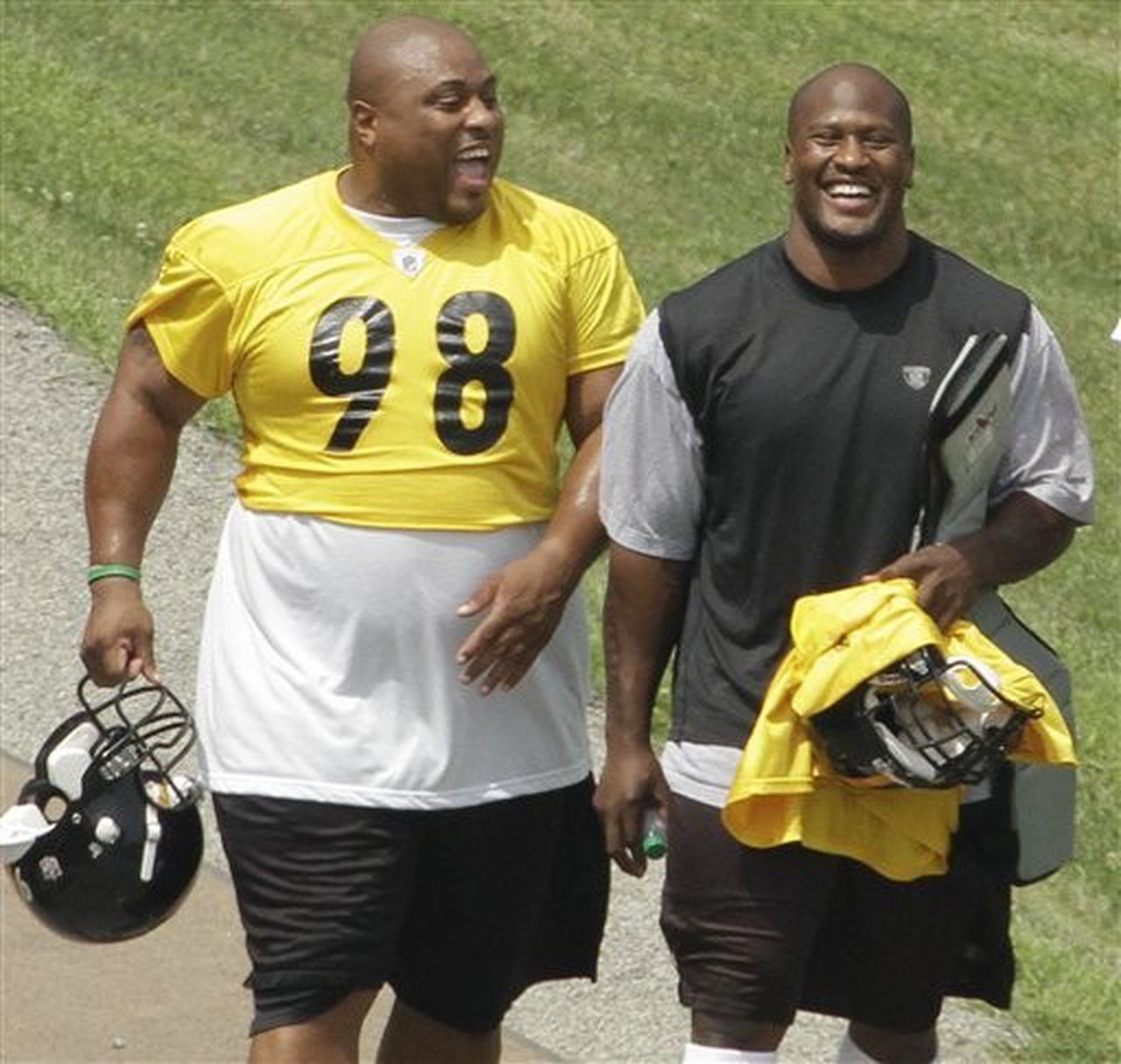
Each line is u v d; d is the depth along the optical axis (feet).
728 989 53.72
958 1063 67.82
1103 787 80.64
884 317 51.78
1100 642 89.45
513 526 55.72
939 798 52.75
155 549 90.07
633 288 57.57
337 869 55.06
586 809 58.44
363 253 55.16
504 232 56.03
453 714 55.36
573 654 57.26
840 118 51.21
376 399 54.85
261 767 55.26
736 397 51.78
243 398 56.13
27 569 88.89
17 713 81.71
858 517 52.01
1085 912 75.51
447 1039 58.80
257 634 55.83
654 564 53.72
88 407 98.02
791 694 51.75
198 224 55.77
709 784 53.36
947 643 51.31
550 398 56.18
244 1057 64.75
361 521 54.90
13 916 70.49
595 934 59.52
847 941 55.26
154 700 82.12
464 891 56.95
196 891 72.23
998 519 53.16
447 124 54.19
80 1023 65.77
